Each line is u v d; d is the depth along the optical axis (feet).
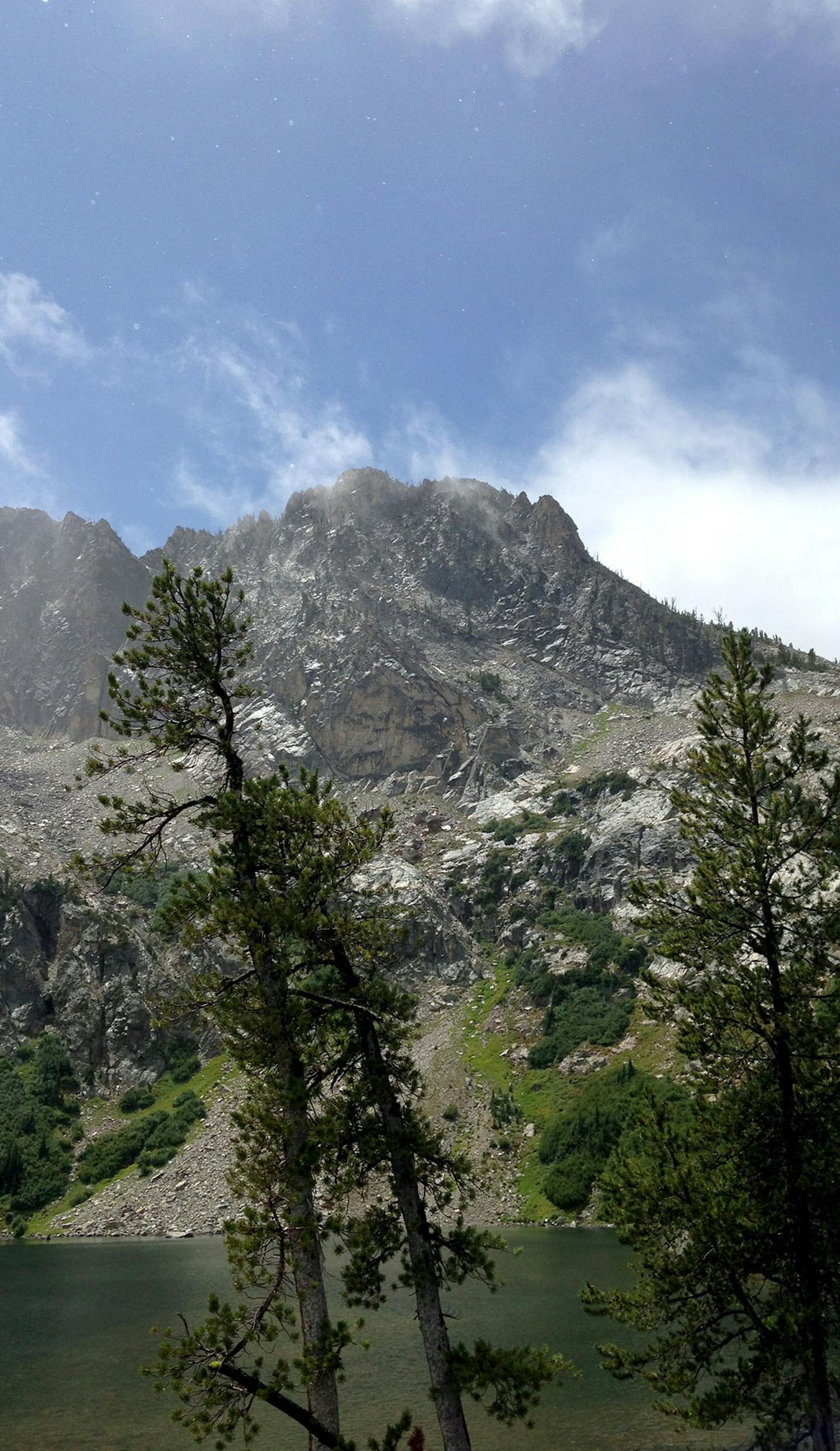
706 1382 117.70
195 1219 269.03
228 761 86.07
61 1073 349.82
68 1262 222.69
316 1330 67.31
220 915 77.15
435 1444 100.48
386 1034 80.64
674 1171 84.43
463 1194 75.72
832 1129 80.79
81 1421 111.96
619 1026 331.57
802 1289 77.25
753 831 88.38
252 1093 74.79
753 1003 84.69
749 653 95.14
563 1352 136.26
